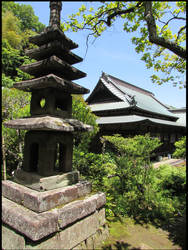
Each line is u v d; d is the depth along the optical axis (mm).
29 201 2791
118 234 3625
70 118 3615
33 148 3508
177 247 3186
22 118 3512
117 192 5238
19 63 18250
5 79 12859
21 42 20766
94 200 3336
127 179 5297
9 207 2842
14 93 7328
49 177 3057
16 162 6289
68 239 2793
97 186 5168
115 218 4301
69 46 3586
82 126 3361
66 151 3512
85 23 4949
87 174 5590
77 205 2973
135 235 3605
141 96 22672
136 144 5266
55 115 3291
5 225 2832
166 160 15680
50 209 2766
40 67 3260
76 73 3537
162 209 4609
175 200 5047
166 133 17516
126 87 22547
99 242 3291
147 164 5340
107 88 18875
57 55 3359
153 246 3207
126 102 16766
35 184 3014
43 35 3193
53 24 3223
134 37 5445
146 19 3662
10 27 21688
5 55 16797
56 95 3357
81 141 7445
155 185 5777
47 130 3172
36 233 2285
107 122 13836
